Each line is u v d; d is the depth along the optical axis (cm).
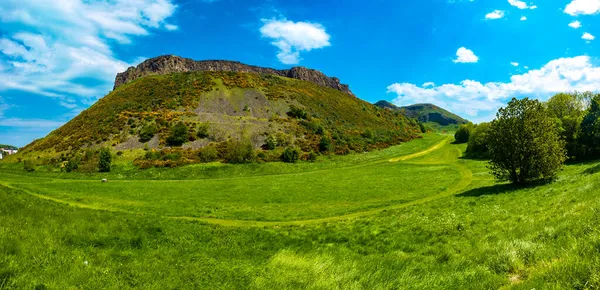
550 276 695
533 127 2941
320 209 2986
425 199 3216
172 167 6756
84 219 1680
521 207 1786
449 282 838
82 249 1161
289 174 6450
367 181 4856
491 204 2153
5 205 1783
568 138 5603
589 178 2183
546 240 1001
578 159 5366
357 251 1470
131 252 1234
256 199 3712
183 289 891
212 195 4038
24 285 786
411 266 1038
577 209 1283
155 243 1465
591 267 656
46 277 847
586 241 830
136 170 6562
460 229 1520
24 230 1241
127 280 911
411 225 1792
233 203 3422
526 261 873
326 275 997
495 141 3153
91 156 7250
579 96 7300
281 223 2414
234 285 933
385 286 878
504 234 1241
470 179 4462
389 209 2703
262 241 1742
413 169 6025
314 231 1984
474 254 1062
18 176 6238
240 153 7212
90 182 5359
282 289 891
